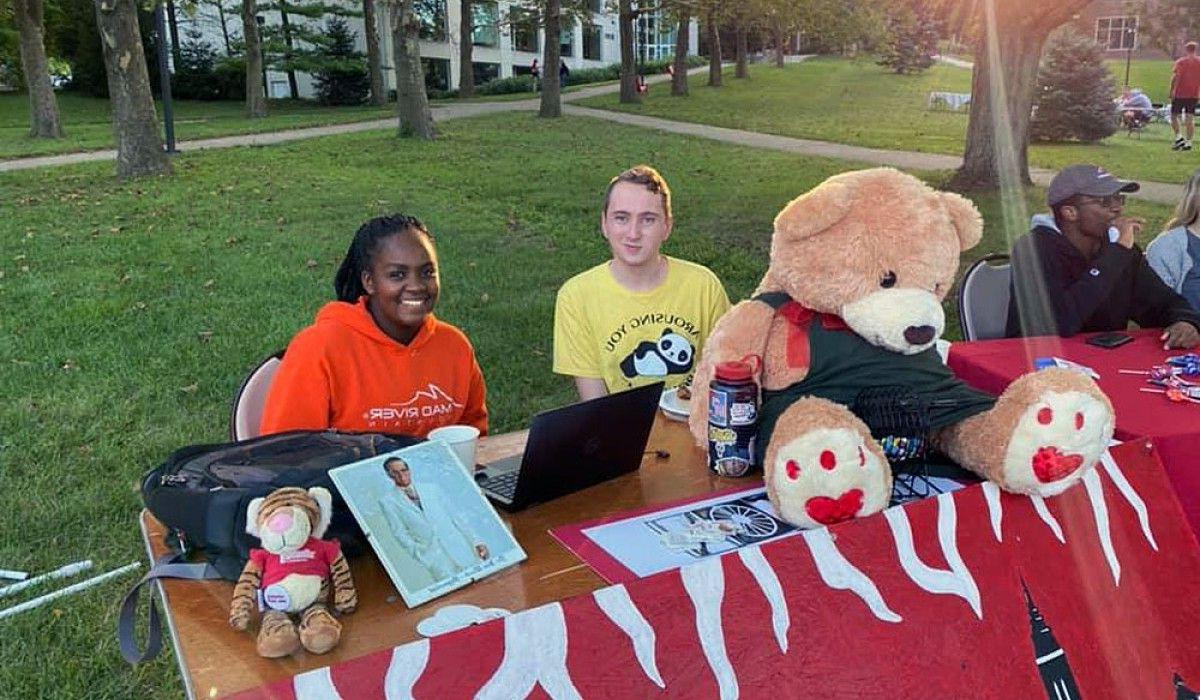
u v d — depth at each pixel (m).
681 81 28.12
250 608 1.40
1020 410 1.78
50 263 7.61
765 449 1.91
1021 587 1.76
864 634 1.58
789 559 1.59
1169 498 2.10
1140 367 2.85
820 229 1.86
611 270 3.00
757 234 8.83
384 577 1.58
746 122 20.62
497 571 1.62
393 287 2.31
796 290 1.94
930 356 2.01
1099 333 3.29
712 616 1.50
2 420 4.45
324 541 1.47
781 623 1.53
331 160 14.37
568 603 1.42
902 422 1.86
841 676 1.53
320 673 1.24
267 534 1.38
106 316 6.17
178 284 6.98
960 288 3.87
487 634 1.35
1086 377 1.86
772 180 12.09
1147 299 3.36
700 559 1.67
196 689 1.28
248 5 24.34
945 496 1.78
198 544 1.60
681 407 2.53
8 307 6.36
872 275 1.85
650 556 1.69
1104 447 1.82
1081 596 1.83
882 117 21.84
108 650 2.76
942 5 12.85
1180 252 3.95
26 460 4.04
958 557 1.72
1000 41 10.67
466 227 9.26
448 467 1.71
